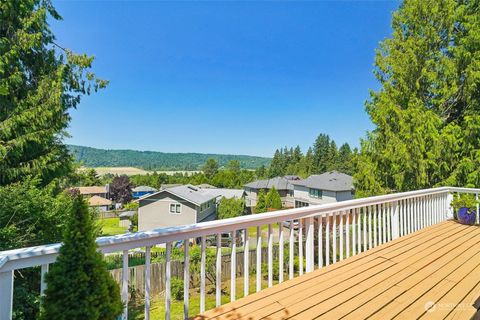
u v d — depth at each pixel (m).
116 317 1.55
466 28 9.67
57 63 8.04
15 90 7.10
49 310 1.37
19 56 7.15
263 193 32.84
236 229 2.66
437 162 9.91
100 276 1.47
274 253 9.55
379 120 10.90
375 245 4.50
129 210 35.25
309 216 3.38
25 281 4.37
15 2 6.90
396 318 2.29
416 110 9.98
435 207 6.24
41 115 6.95
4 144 6.56
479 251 4.08
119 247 1.89
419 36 10.54
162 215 23.86
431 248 4.27
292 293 2.78
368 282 3.04
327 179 30.86
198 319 2.29
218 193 34.38
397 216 5.00
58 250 1.58
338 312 2.39
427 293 2.75
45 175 7.65
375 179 11.12
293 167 58.62
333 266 3.57
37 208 5.57
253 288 7.27
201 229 2.38
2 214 5.12
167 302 2.20
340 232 3.85
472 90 9.53
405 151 9.96
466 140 9.52
